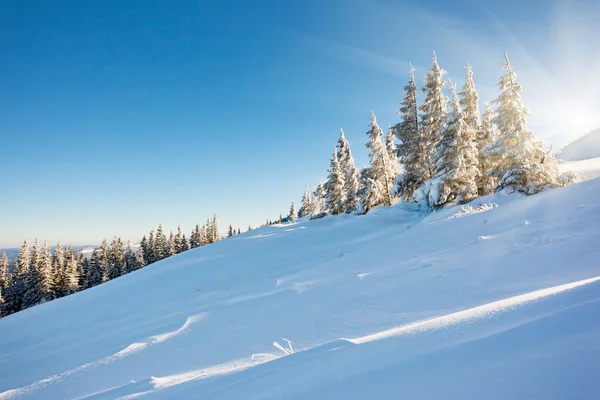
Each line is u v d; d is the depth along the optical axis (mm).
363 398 1944
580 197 9992
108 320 11680
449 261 7676
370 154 30438
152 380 4051
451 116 19672
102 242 61625
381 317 5566
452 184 19672
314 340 5289
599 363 1600
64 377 6039
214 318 8039
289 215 77375
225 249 20344
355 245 16250
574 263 5645
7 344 11125
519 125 16203
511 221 9859
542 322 2207
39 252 52312
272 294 9289
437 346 2371
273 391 2424
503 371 1783
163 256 63625
